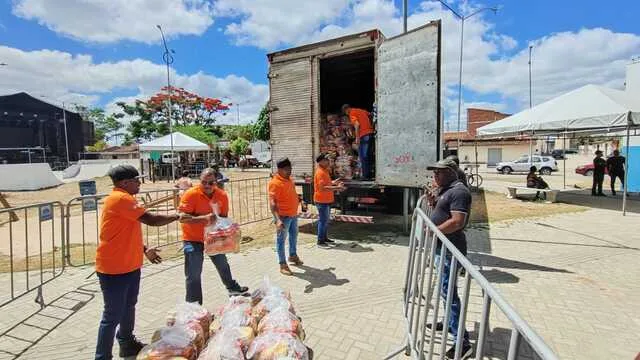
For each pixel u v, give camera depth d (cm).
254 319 306
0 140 5284
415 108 625
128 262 302
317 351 323
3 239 840
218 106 5725
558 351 322
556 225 847
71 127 6019
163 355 252
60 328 378
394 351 320
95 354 314
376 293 448
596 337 344
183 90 5462
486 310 170
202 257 405
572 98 1088
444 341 238
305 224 873
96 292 475
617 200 1267
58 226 993
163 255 647
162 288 482
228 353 247
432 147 607
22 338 358
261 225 885
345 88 1020
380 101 679
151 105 5466
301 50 761
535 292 448
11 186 1997
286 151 791
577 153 5528
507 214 1002
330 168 796
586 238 718
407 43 633
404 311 374
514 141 4125
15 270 575
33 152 5159
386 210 763
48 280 477
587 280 487
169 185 2012
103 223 296
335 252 630
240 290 439
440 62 593
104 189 1931
